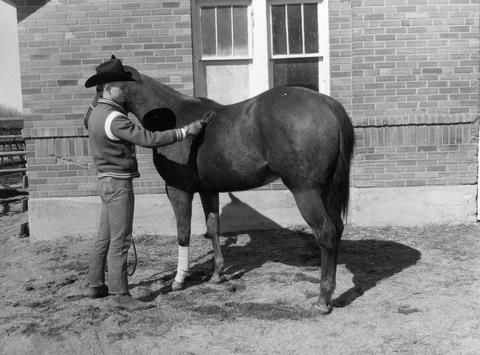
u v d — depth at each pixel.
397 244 6.63
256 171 4.68
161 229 7.35
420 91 7.33
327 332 4.24
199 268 5.95
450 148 7.33
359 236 7.00
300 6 7.49
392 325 4.34
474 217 7.41
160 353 3.98
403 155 7.34
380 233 7.11
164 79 7.27
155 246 6.86
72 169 7.29
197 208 7.35
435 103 7.35
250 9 7.45
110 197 4.66
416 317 4.48
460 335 4.13
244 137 4.62
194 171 4.93
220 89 7.59
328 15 7.28
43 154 7.28
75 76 7.22
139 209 7.32
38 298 5.20
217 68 7.56
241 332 4.29
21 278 5.88
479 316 4.47
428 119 7.25
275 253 6.45
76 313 4.74
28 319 4.65
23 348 4.10
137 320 4.55
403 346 3.98
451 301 4.81
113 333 4.32
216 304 4.86
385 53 7.28
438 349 3.93
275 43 7.55
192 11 7.37
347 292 5.09
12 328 4.44
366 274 5.60
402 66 7.30
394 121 7.26
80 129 7.23
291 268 5.88
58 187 7.32
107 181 4.64
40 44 7.18
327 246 4.43
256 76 7.51
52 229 7.34
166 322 4.51
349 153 4.52
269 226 7.41
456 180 7.38
